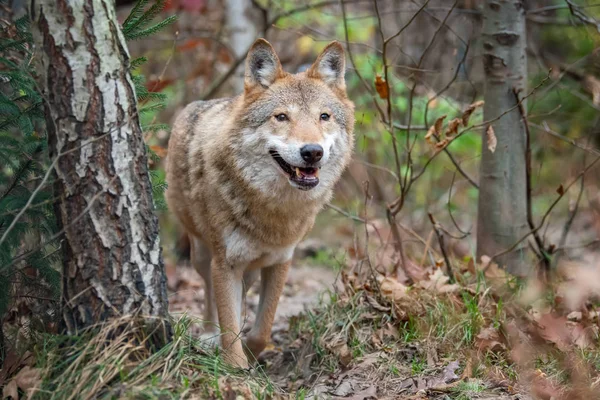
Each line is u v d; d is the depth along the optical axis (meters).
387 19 19.09
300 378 9.05
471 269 10.58
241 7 17.56
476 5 14.17
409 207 16.73
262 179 8.70
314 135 8.47
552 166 16.92
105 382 6.27
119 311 6.62
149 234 6.80
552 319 8.86
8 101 7.18
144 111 8.76
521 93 10.66
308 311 10.04
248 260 9.06
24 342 7.30
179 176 10.18
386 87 10.01
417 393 7.55
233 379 7.03
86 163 6.48
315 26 20.77
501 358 8.29
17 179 7.16
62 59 6.38
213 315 10.66
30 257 7.25
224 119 9.38
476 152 15.77
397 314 9.45
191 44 15.54
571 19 12.26
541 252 10.79
